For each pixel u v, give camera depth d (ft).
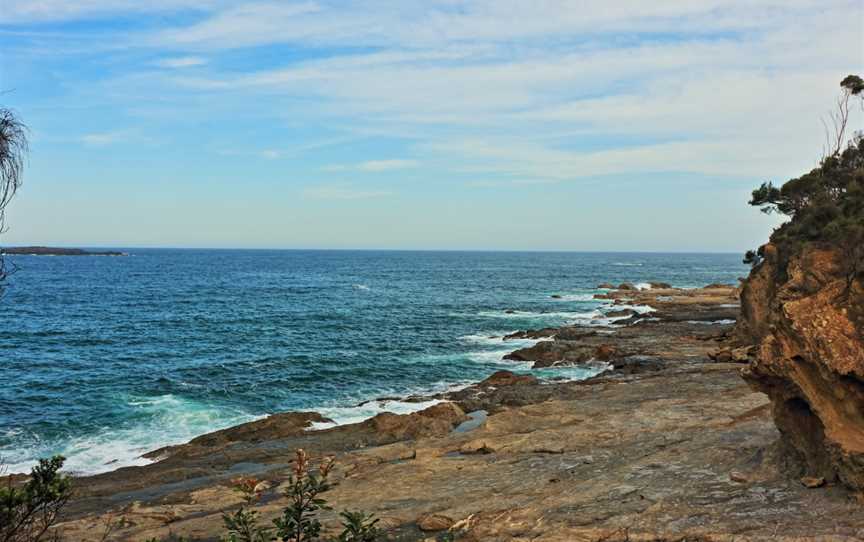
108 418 88.12
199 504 52.75
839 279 42.16
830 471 40.04
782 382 43.19
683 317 187.73
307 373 119.14
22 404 94.43
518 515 43.27
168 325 186.80
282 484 57.57
